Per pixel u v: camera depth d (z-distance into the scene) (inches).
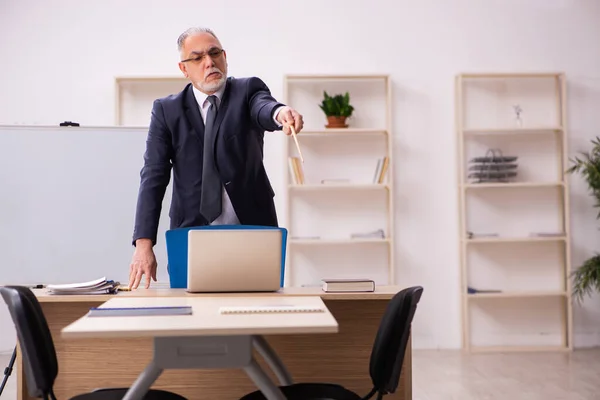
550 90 254.2
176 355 79.0
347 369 116.6
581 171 252.7
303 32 248.5
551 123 254.1
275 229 108.8
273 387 80.3
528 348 244.8
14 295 85.7
